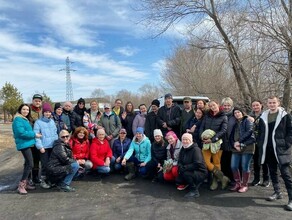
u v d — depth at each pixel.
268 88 8.34
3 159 10.99
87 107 9.66
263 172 6.45
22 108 6.34
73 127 7.91
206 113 6.51
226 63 10.12
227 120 6.27
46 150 6.61
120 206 5.42
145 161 7.18
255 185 6.49
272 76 8.31
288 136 5.27
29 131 6.25
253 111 6.86
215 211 5.07
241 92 9.10
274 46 8.09
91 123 8.09
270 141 5.46
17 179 7.69
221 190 6.23
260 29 8.16
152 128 7.82
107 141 7.52
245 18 8.47
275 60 8.12
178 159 6.42
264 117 5.56
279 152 5.27
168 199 5.76
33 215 5.04
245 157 6.01
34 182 6.91
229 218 4.75
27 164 6.28
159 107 8.02
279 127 5.32
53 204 5.57
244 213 4.95
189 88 18.73
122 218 4.84
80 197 5.97
